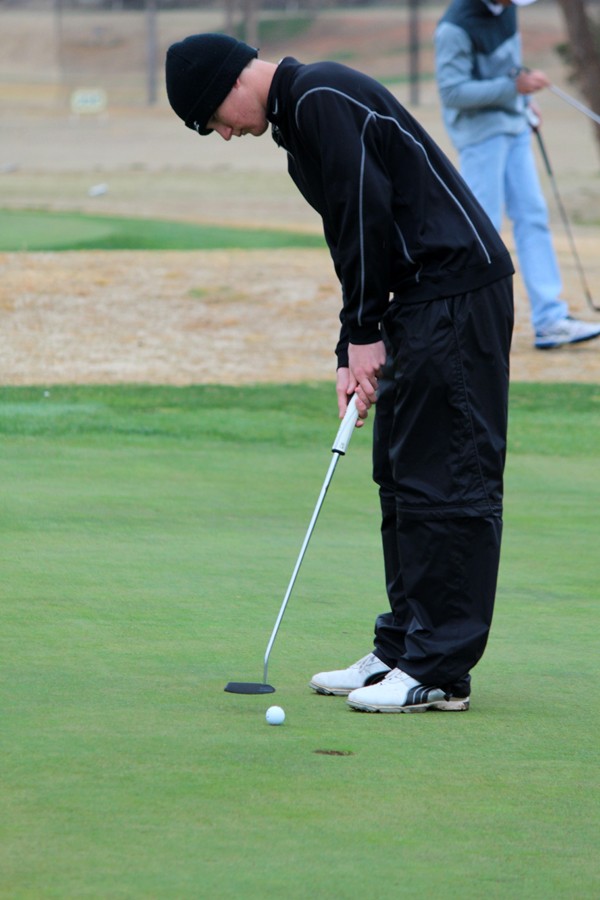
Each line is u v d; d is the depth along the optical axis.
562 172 104.69
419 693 13.54
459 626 13.76
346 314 13.84
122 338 42.44
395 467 13.98
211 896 9.01
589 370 39.44
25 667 14.42
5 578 18.31
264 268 54.31
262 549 20.73
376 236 13.36
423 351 13.66
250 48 13.77
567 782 11.41
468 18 37.22
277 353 41.44
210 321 45.31
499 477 13.97
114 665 14.63
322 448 29.55
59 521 22.00
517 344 42.78
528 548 21.36
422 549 13.80
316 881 9.29
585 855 9.85
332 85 13.24
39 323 43.62
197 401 34.16
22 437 29.23
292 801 10.76
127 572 18.92
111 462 27.19
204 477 26.17
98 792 10.79
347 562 20.14
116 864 9.45
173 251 57.66
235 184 95.19
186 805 10.59
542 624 17.11
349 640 16.09
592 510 24.45
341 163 13.19
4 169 105.25
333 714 13.36
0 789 10.79
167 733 12.37
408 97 185.50
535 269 41.25
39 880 9.18
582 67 97.94
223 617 16.84
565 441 31.09
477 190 38.56
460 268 13.61
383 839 10.05
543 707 13.79
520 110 38.75
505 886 9.30
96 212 74.38
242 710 13.27
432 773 11.57
